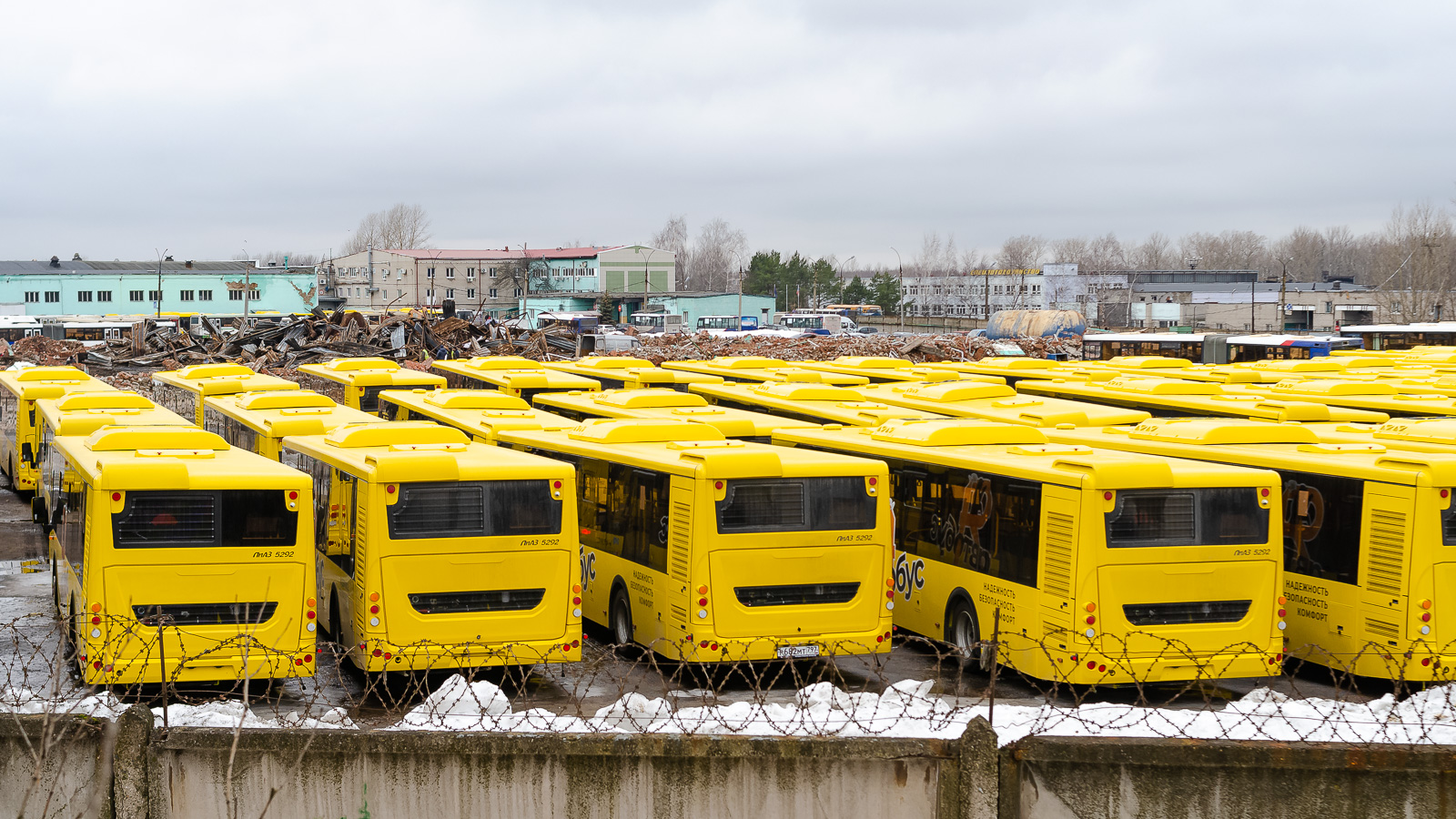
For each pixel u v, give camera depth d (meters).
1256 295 143.38
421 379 31.53
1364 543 15.77
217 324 81.00
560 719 12.05
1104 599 14.62
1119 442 19.55
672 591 15.97
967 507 16.97
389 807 10.09
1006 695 15.45
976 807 9.98
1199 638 14.88
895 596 18.86
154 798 9.95
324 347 69.94
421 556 14.79
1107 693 15.79
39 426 26.56
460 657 14.86
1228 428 18.59
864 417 22.91
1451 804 9.93
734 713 13.05
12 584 21.31
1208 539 14.93
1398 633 15.25
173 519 14.00
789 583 15.71
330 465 16.86
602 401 24.56
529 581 15.15
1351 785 9.96
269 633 14.25
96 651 13.77
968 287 174.62
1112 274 167.75
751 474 15.62
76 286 132.00
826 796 10.09
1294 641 16.91
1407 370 35.53
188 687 15.05
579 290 156.50
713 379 31.11
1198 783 9.99
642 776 10.12
